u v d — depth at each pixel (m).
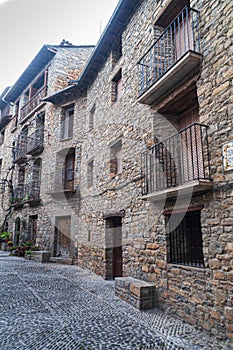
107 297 4.19
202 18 3.30
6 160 13.83
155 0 4.48
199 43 3.29
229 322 2.50
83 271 6.38
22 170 11.77
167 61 4.27
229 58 2.84
